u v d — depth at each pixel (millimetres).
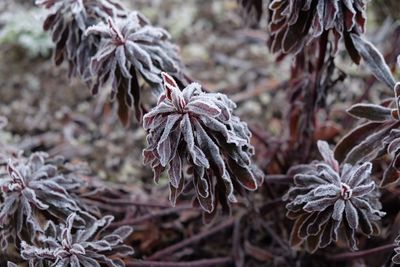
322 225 469
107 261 466
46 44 727
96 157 669
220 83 723
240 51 756
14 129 688
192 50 754
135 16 490
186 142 432
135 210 591
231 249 597
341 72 529
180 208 566
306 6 464
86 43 499
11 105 705
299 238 483
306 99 538
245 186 449
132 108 486
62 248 458
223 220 594
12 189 477
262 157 593
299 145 568
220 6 797
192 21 785
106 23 499
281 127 658
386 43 690
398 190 538
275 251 583
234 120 450
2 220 480
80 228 482
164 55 487
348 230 469
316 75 514
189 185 481
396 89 449
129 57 474
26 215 480
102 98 706
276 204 529
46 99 711
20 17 732
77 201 505
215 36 772
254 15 547
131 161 667
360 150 471
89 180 587
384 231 563
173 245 584
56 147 675
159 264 513
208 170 447
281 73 727
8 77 726
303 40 481
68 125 694
